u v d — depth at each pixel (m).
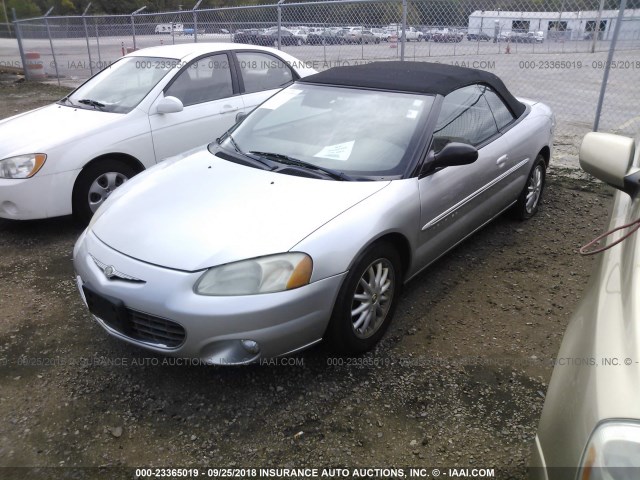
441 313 3.47
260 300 2.49
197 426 2.58
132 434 2.55
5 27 28.97
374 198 2.95
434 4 8.26
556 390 1.64
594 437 1.31
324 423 2.59
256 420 2.61
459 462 2.36
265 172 3.21
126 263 2.70
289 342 2.62
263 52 6.20
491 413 2.63
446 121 3.54
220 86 5.71
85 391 2.83
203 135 5.51
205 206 2.93
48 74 16.80
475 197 3.78
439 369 2.94
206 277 2.53
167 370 2.98
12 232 4.94
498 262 4.14
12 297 3.79
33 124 5.06
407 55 8.58
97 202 4.96
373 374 2.91
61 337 3.30
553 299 3.62
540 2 8.09
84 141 4.76
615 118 8.70
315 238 2.64
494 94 4.25
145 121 5.10
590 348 1.54
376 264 2.97
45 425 2.61
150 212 2.97
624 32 7.90
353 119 3.54
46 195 4.62
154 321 2.63
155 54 5.71
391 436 2.50
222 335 2.50
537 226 4.80
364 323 2.96
